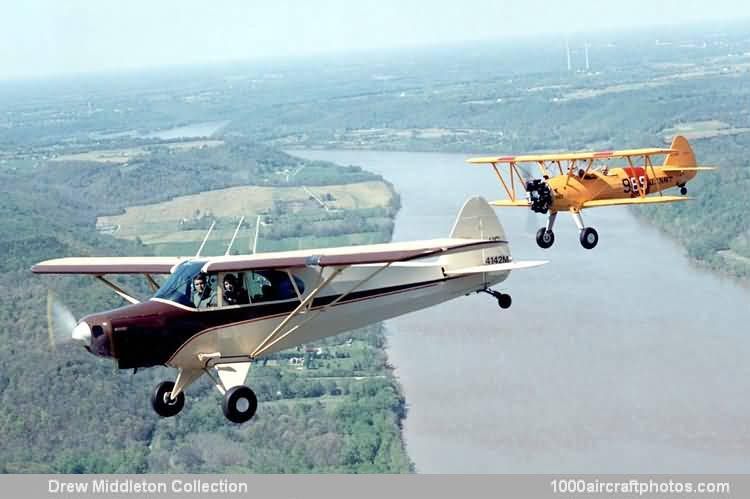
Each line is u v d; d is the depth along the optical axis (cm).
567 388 7712
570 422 7094
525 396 7644
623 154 3562
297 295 2430
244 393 2330
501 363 8400
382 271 2611
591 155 3544
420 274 2698
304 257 2333
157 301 2320
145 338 2278
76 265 2578
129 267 2550
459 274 2752
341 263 2306
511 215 13512
